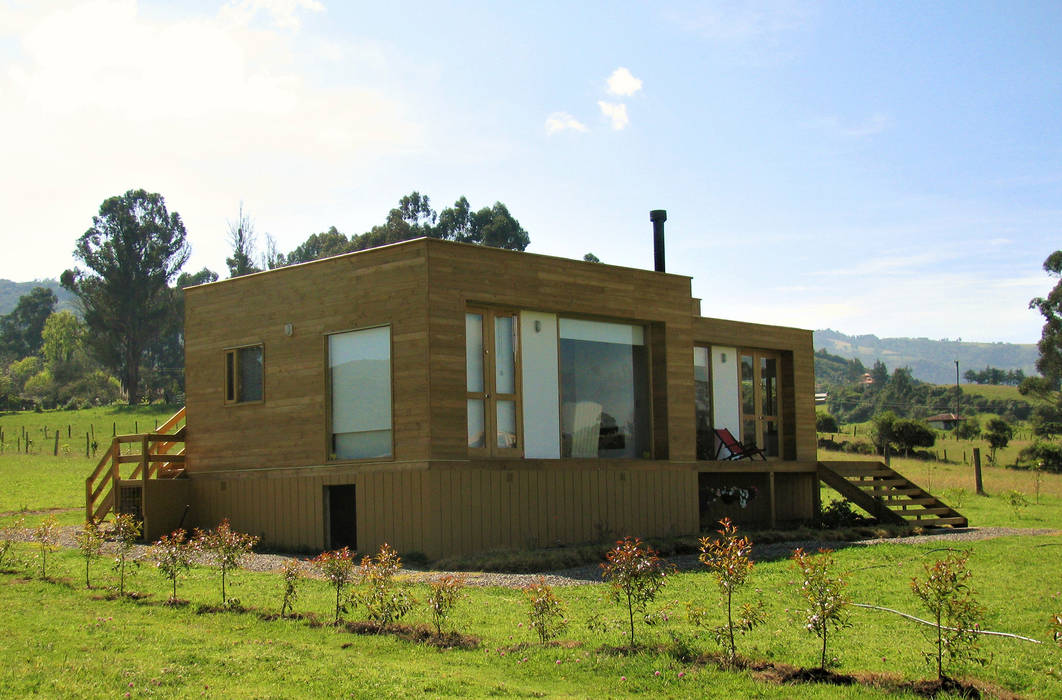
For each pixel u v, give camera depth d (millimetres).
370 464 15242
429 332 14719
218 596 11039
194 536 17297
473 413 15633
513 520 15375
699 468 18891
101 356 73500
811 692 7230
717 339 21031
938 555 14742
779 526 21562
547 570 13406
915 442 54000
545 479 15930
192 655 8195
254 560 14602
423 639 8953
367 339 15703
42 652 8258
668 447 18234
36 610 10195
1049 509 26406
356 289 15773
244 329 17531
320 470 16031
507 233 63500
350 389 15875
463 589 11672
